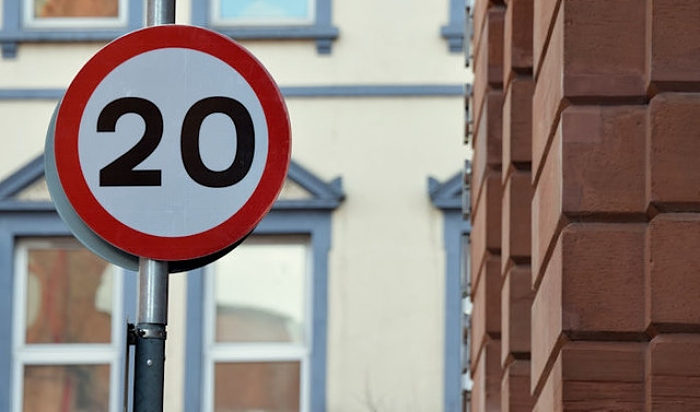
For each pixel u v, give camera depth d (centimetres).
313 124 2173
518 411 1034
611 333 779
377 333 2148
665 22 783
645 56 794
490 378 1186
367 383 2141
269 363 2156
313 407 2144
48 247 2184
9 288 2170
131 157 816
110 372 2177
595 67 795
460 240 2156
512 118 1047
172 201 815
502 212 1138
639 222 788
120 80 821
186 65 823
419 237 2158
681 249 771
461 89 2172
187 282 2161
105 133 819
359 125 2172
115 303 2186
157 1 827
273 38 2180
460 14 2180
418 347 2144
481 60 1249
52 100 2183
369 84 2177
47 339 2178
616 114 792
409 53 2180
